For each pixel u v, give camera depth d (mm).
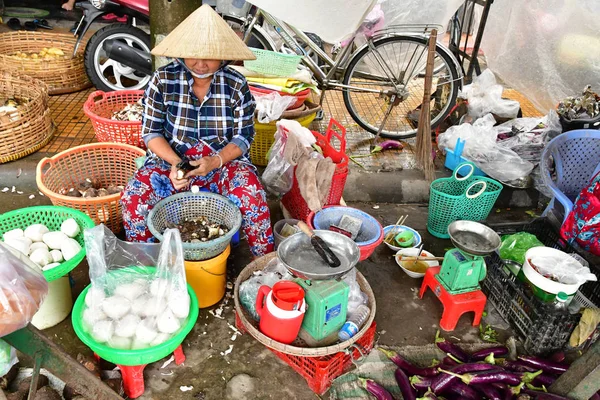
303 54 4238
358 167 3953
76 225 2512
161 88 2561
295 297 2096
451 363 2328
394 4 4219
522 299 2533
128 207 2611
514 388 2141
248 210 2674
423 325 2664
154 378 2232
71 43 5125
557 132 3859
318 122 4609
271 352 2418
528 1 3893
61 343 2357
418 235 3314
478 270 2553
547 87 4180
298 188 3100
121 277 2209
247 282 2455
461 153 3811
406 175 3910
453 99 4336
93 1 4488
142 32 4680
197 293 2543
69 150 3096
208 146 2705
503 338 2598
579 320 2350
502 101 4273
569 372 2029
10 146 3512
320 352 2107
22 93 4008
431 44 3314
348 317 2354
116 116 3664
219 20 2418
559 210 3168
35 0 6926
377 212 3736
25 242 2375
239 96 2664
